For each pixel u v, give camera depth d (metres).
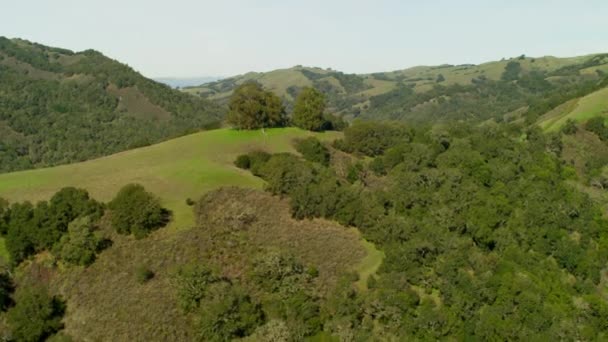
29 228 49.47
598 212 60.72
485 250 54.94
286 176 65.25
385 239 56.28
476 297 44.94
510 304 44.09
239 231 55.62
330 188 63.78
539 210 58.12
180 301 44.59
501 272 48.06
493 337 41.69
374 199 64.06
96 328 43.41
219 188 63.81
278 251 50.47
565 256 52.94
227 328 42.22
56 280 47.44
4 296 45.19
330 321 44.09
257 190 65.75
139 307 44.62
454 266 48.19
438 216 57.19
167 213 56.41
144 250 50.53
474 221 56.41
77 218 51.12
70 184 63.03
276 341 40.69
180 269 46.84
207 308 43.38
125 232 52.06
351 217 60.53
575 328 42.91
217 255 51.38
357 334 42.56
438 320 42.47
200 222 55.81
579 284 49.88
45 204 52.06
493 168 71.38
